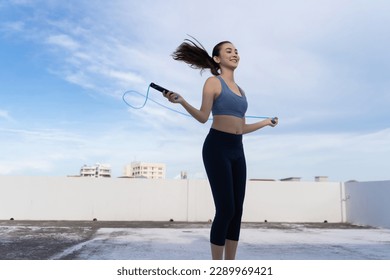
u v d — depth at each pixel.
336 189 10.27
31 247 4.23
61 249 4.06
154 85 2.00
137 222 9.34
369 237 5.84
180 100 1.95
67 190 9.66
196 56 2.38
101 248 4.15
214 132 2.13
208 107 2.08
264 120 2.52
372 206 8.97
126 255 3.63
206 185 10.02
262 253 3.88
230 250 2.19
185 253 3.77
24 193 9.49
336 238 5.64
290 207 10.13
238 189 2.16
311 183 10.26
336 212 10.16
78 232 6.26
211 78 2.17
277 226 8.57
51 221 9.23
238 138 2.17
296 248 4.32
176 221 9.79
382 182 8.63
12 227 7.28
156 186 9.90
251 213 10.02
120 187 9.82
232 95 2.15
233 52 2.33
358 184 9.62
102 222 9.17
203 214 9.89
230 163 2.11
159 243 4.68
